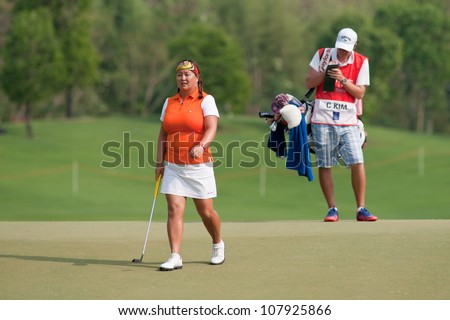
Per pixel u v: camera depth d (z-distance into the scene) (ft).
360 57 70.69
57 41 372.99
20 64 342.85
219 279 45.91
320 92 71.87
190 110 49.78
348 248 54.90
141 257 51.88
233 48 426.92
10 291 43.27
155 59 582.35
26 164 294.25
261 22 611.47
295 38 622.95
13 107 520.42
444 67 556.51
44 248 57.62
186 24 587.27
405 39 550.36
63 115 552.41
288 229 65.16
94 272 48.26
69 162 301.84
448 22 558.15
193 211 191.31
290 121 67.67
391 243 56.59
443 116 650.43
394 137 395.75
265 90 620.49
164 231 66.90
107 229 68.54
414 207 212.84
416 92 608.60
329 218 72.28
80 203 226.79
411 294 41.73
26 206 218.18
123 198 239.50
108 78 565.94
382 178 277.85
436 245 55.57
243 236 61.57
